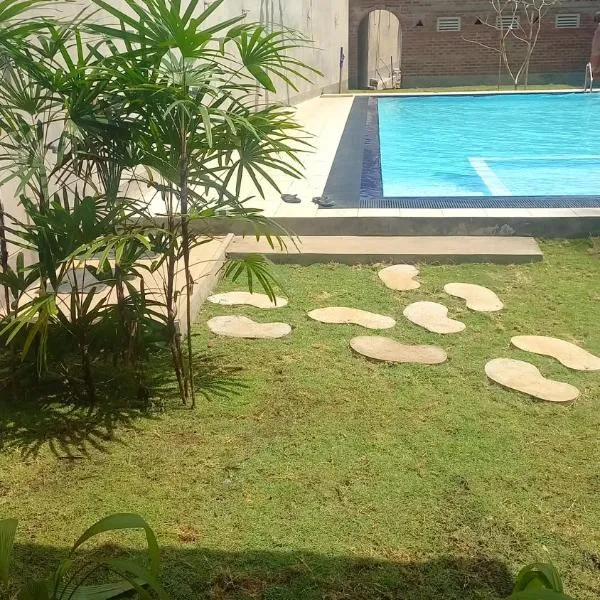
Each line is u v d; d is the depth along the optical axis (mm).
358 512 2764
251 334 4434
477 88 20328
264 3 13172
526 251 5699
